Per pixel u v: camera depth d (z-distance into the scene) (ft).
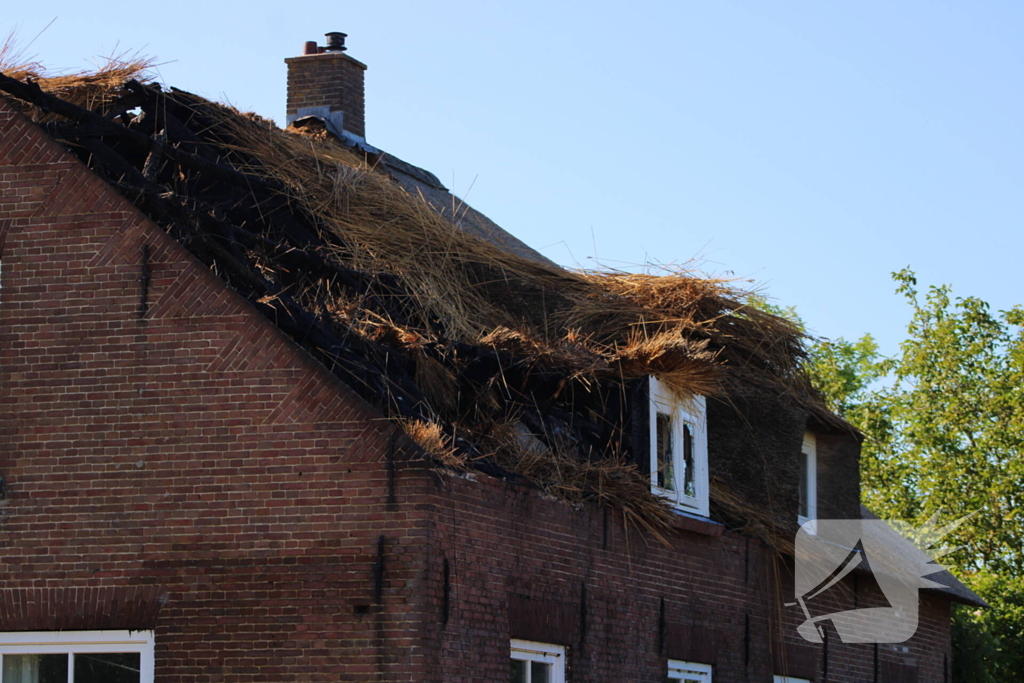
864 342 134.51
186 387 37.27
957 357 112.37
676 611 46.11
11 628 36.45
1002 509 106.83
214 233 41.45
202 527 36.35
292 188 46.88
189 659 35.60
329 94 70.03
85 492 37.06
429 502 35.47
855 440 59.16
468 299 46.55
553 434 43.32
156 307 37.88
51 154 39.37
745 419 52.39
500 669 37.50
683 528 46.16
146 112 47.70
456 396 41.11
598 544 42.75
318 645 35.12
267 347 37.14
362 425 36.17
